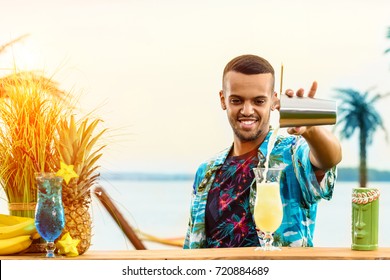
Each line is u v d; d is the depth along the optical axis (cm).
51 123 307
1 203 324
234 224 347
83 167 298
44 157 307
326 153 304
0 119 307
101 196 312
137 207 3903
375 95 3894
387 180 3662
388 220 3650
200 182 366
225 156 361
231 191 351
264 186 292
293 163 337
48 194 287
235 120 351
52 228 288
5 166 307
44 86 311
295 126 295
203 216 357
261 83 347
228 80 350
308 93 296
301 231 339
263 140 354
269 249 296
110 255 294
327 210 3625
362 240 292
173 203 3947
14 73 312
